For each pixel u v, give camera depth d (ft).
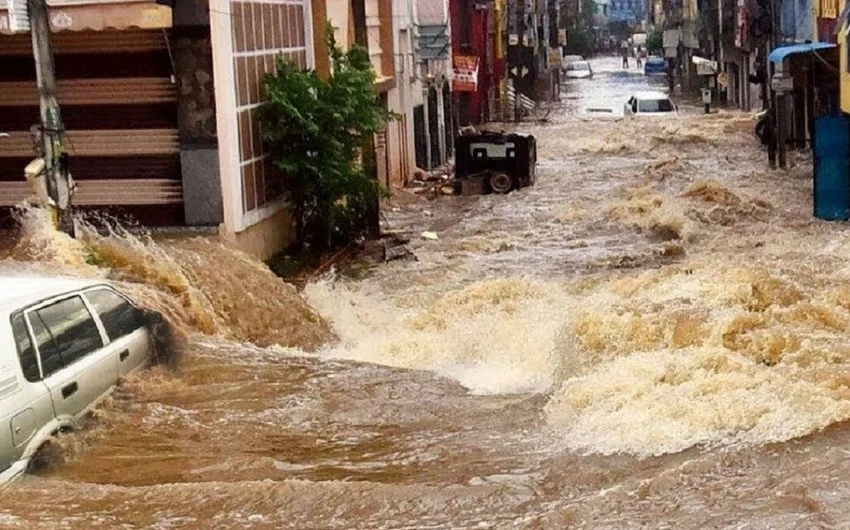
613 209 102.27
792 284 49.52
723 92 279.69
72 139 74.59
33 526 26.37
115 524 26.63
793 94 129.59
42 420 31.58
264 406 38.40
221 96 72.43
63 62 74.02
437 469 31.22
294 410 38.06
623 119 220.84
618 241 88.74
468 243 89.30
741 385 34.73
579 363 42.14
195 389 39.88
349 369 44.45
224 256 62.13
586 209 105.09
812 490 25.95
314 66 89.92
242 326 56.49
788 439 30.09
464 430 35.42
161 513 27.43
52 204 55.21
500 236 92.99
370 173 89.71
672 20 392.27
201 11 71.46
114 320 38.40
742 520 24.45
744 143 164.66
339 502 27.94
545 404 37.91
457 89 170.60
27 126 76.79
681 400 33.83
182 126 73.10
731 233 86.99
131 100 73.77
